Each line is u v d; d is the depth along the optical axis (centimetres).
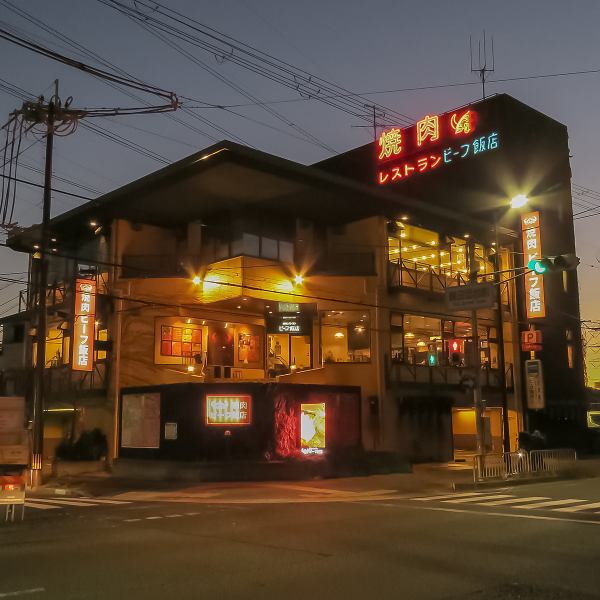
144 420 2806
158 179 2808
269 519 1438
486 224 3669
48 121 2211
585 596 767
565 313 4253
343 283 3175
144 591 787
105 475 2739
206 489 2248
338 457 2748
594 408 4966
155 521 1412
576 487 2262
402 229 3366
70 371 3148
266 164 2702
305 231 3241
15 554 1017
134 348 3027
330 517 1470
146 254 3189
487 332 3812
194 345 3148
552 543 1110
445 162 4238
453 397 3419
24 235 2898
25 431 1825
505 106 4056
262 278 3012
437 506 1705
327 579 848
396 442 3123
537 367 3566
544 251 4081
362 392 3122
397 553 1021
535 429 3878
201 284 3053
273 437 2673
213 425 2600
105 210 3108
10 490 1452
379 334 3150
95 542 1130
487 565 931
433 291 3372
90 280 2998
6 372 3744
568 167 4419
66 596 766
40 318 2366
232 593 778
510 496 1967
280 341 3331
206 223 3173
